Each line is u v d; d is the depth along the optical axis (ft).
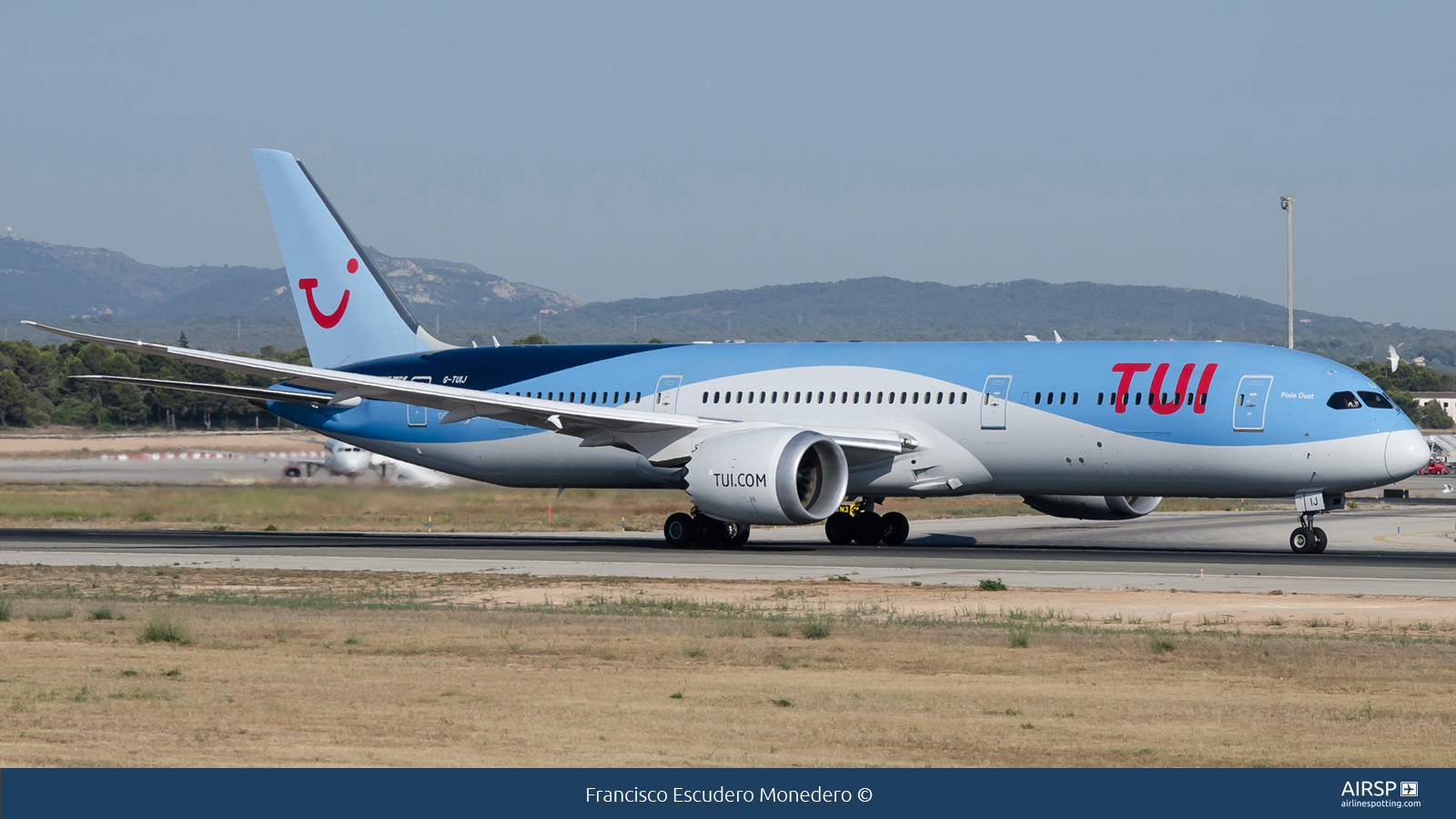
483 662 211.20
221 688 188.24
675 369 481.46
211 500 635.25
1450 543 496.64
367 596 313.32
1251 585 322.55
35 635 240.32
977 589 317.83
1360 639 234.58
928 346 453.99
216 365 419.33
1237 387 403.75
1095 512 490.90
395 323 533.14
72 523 597.93
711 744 155.94
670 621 258.78
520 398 433.07
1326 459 395.34
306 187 542.98
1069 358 428.97
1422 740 159.22
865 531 471.62
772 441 414.00
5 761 147.02
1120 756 151.64
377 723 165.58
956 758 150.82
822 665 208.33
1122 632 241.76
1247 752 153.58
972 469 435.12
